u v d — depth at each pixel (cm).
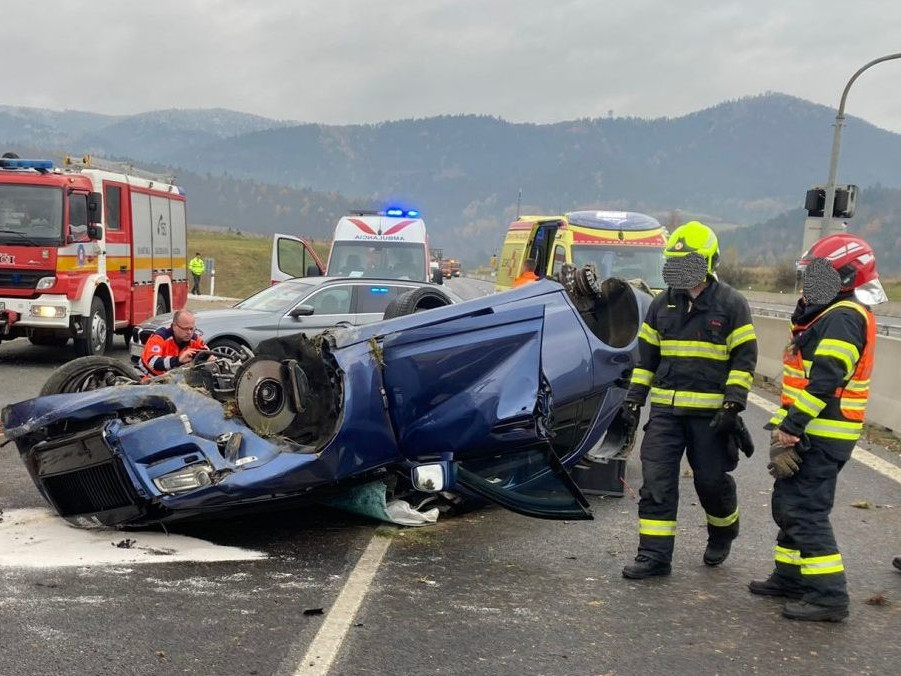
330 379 548
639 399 527
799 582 475
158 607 424
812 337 466
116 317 1518
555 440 646
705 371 504
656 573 509
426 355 557
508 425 556
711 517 528
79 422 552
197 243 6538
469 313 574
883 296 463
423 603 448
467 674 370
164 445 507
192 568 483
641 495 514
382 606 441
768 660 398
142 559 493
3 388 1102
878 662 400
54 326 1306
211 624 407
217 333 1145
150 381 593
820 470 459
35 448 538
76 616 408
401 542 552
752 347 497
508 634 414
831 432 457
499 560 526
